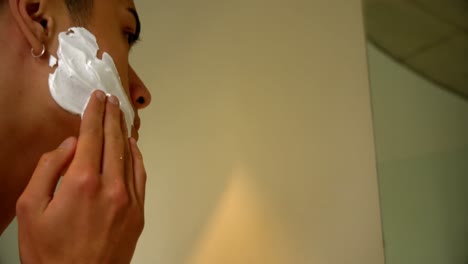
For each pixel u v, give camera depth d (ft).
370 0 2.73
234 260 3.08
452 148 2.51
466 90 2.61
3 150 1.76
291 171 2.89
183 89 3.84
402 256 2.35
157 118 4.00
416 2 2.77
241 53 3.43
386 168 2.47
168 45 4.12
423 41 2.70
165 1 4.29
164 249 3.63
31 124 1.79
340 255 2.54
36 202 1.46
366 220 2.46
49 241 1.41
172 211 3.64
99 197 1.46
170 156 3.78
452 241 2.38
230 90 3.44
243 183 3.17
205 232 3.36
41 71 1.81
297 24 3.09
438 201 2.42
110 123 1.66
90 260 1.42
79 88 1.82
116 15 2.08
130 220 1.52
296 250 2.75
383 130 2.52
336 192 2.62
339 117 2.70
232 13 3.59
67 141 1.61
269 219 2.95
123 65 2.04
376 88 2.59
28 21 1.80
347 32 2.77
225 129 3.40
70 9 1.93
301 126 2.90
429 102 2.60
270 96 3.14
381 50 2.65
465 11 2.74
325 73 2.84
